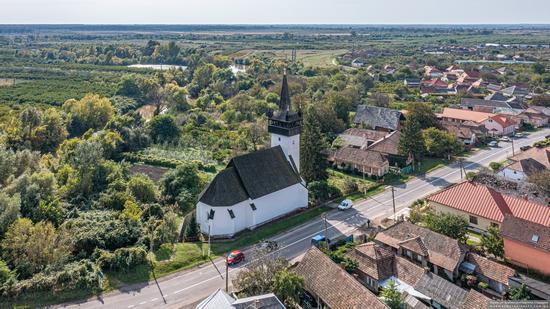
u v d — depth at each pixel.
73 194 92.94
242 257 69.94
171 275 65.62
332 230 81.19
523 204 76.44
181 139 141.50
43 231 66.88
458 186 84.00
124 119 144.62
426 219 76.19
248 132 144.25
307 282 59.47
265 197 83.56
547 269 63.12
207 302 50.66
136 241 72.69
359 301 52.84
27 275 62.38
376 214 88.38
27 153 99.06
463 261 64.50
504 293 57.91
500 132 156.25
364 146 131.62
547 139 145.38
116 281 63.09
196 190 94.25
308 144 103.75
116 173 100.25
